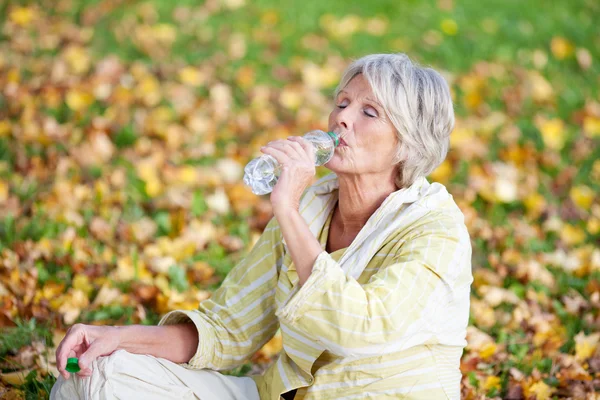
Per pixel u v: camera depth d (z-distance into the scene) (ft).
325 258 9.09
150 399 9.68
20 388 12.67
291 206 9.28
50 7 27.73
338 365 9.78
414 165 10.12
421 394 9.57
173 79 24.44
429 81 10.05
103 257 16.38
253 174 9.78
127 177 19.43
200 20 27.81
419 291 9.19
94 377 9.50
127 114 22.13
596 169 21.61
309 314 9.05
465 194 19.79
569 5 30.96
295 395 10.29
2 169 19.27
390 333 9.00
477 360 14.17
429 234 9.57
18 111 21.75
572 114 24.58
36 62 24.44
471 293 16.52
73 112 21.90
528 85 25.53
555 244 18.44
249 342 10.94
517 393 13.58
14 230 17.07
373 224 9.98
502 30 28.76
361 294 9.00
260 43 26.99
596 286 16.58
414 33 28.25
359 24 28.58
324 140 9.84
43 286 15.39
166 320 10.79
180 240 17.13
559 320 15.78
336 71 25.75
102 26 26.81
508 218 19.42
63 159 19.56
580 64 27.22
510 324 15.56
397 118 9.83
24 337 13.84
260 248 11.03
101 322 14.67
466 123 23.36
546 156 22.00
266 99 23.89
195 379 10.44
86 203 18.35
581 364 14.35
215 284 16.21
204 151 20.99
